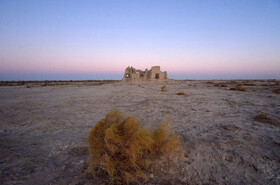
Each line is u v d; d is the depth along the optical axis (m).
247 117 8.05
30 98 16.98
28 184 3.16
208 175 3.35
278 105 11.12
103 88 30.97
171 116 8.43
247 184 3.07
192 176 3.32
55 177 3.37
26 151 4.62
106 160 3.10
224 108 10.37
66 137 5.70
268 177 3.27
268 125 6.70
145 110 10.00
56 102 13.93
